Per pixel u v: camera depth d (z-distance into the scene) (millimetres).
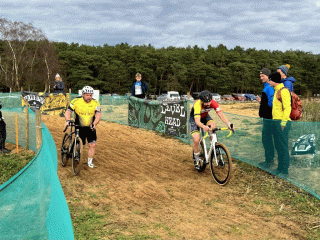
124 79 89375
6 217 1832
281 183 5102
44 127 6277
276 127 5141
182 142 8922
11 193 1861
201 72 95688
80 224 3557
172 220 3770
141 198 4535
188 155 7418
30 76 64312
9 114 8906
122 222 3662
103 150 7707
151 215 3910
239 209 4168
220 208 4199
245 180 5410
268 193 4758
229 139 6910
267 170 5551
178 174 5828
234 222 3742
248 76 98562
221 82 97000
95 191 4766
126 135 9922
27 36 60062
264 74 5887
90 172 5797
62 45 113125
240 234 3430
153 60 94375
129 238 3244
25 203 1975
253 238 3336
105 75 92375
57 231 2215
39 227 2061
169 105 9766
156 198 4555
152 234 3365
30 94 14531
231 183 5285
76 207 4090
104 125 11977
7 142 9148
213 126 5344
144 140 9195
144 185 5117
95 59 93875
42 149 2543
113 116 13359
